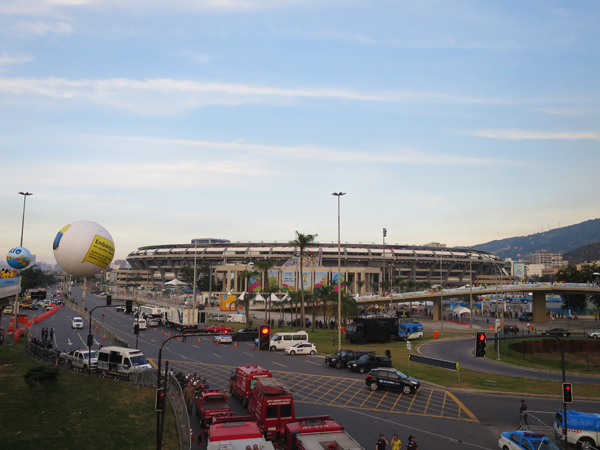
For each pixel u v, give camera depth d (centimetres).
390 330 6525
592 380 4147
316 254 15862
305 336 5656
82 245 3659
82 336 6275
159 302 12769
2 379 3238
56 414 2662
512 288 11088
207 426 2523
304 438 1747
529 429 2509
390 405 3130
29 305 11169
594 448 2286
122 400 3058
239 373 3212
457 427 2677
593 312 13288
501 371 4491
